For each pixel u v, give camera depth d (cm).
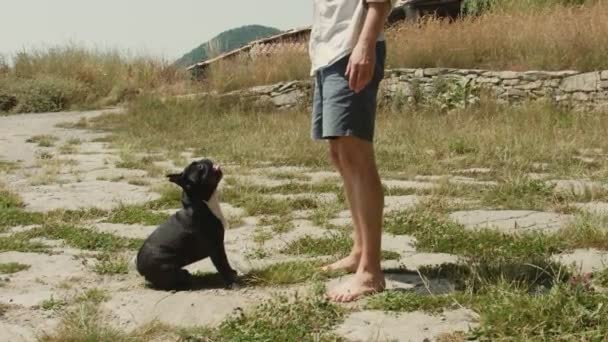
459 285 521
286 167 1116
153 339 466
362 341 448
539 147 1151
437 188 854
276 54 2197
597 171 972
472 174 998
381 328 462
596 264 558
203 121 1711
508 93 1717
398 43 1966
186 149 1356
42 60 2558
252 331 459
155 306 513
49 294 544
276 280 548
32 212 802
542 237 615
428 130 1380
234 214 781
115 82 2470
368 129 500
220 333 462
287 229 711
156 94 2089
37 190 945
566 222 685
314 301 489
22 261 629
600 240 607
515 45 1841
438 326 461
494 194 812
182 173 542
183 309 508
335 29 498
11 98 2275
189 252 543
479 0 2528
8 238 690
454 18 2634
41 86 2311
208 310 505
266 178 1008
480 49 1867
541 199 795
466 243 625
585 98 1623
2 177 1064
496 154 1110
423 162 1092
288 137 1338
